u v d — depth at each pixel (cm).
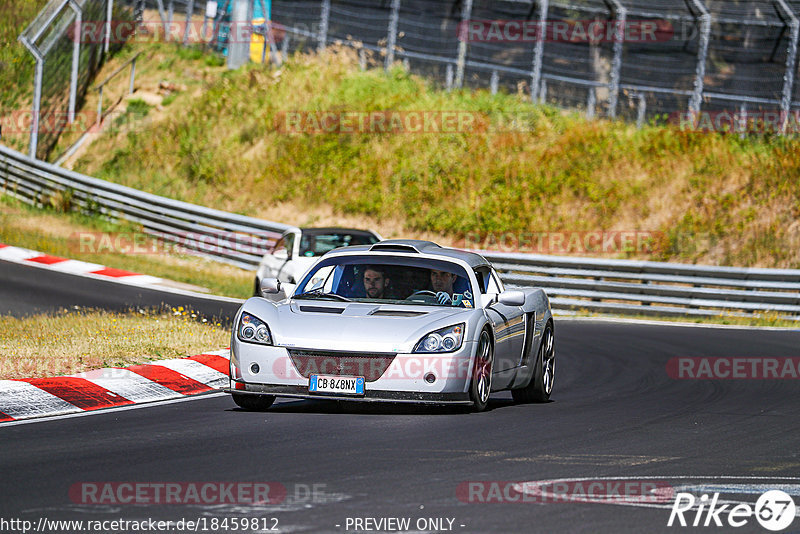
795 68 12400
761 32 12656
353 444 3058
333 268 4044
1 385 3853
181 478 2553
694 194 11212
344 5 14338
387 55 13512
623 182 11419
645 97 12925
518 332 4094
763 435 3481
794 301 8481
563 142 11894
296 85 13175
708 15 12031
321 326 3572
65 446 2984
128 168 12469
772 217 10906
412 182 11688
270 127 12625
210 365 4681
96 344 4812
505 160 11750
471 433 3312
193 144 12644
